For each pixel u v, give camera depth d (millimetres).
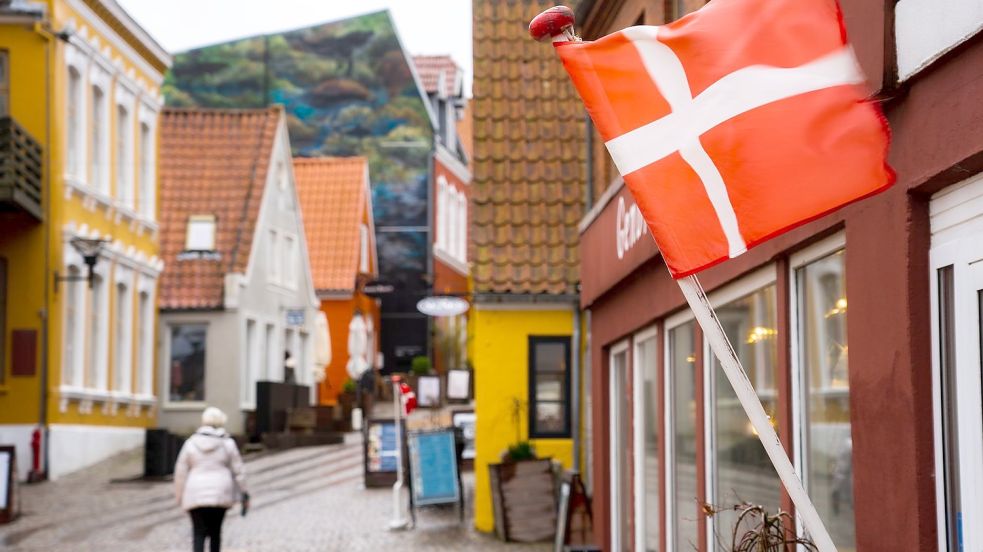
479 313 17812
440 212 57312
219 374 35469
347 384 42250
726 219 4078
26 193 24484
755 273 7227
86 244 25938
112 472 26234
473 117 18172
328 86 55625
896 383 4859
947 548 4613
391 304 54500
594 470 13750
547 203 17812
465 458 25906
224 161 38938
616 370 12898
